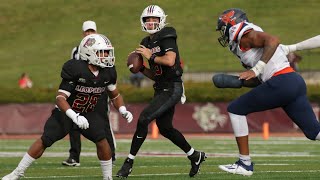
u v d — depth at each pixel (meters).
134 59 26.38
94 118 23.14
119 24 99.00
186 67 101.69
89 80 22.47
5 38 117.81
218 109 66.06
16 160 34.88
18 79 101.06
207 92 66.19
